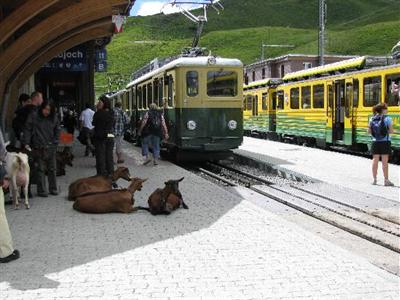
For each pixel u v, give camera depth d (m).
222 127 18.33
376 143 13.99
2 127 15.99
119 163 17.92
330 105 24.08
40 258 6.96
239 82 18.42
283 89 29.98
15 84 18.98
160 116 17.58
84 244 7.64
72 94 44.38
